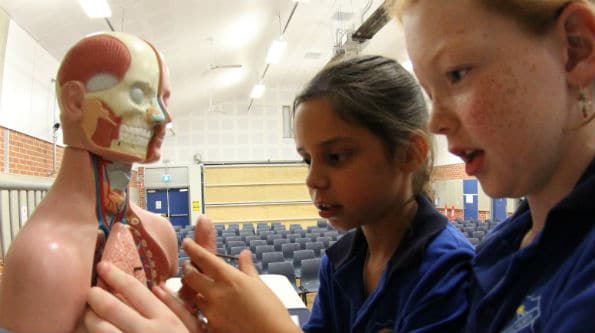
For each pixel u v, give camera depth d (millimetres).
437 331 645
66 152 815
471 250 748
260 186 11844
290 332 562
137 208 959
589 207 425
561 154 446
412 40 479
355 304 849
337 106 694
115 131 800
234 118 12219
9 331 650
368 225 834
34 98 4758
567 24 412
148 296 627
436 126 479
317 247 5746
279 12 6961
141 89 843
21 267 672
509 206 8156
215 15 6082
